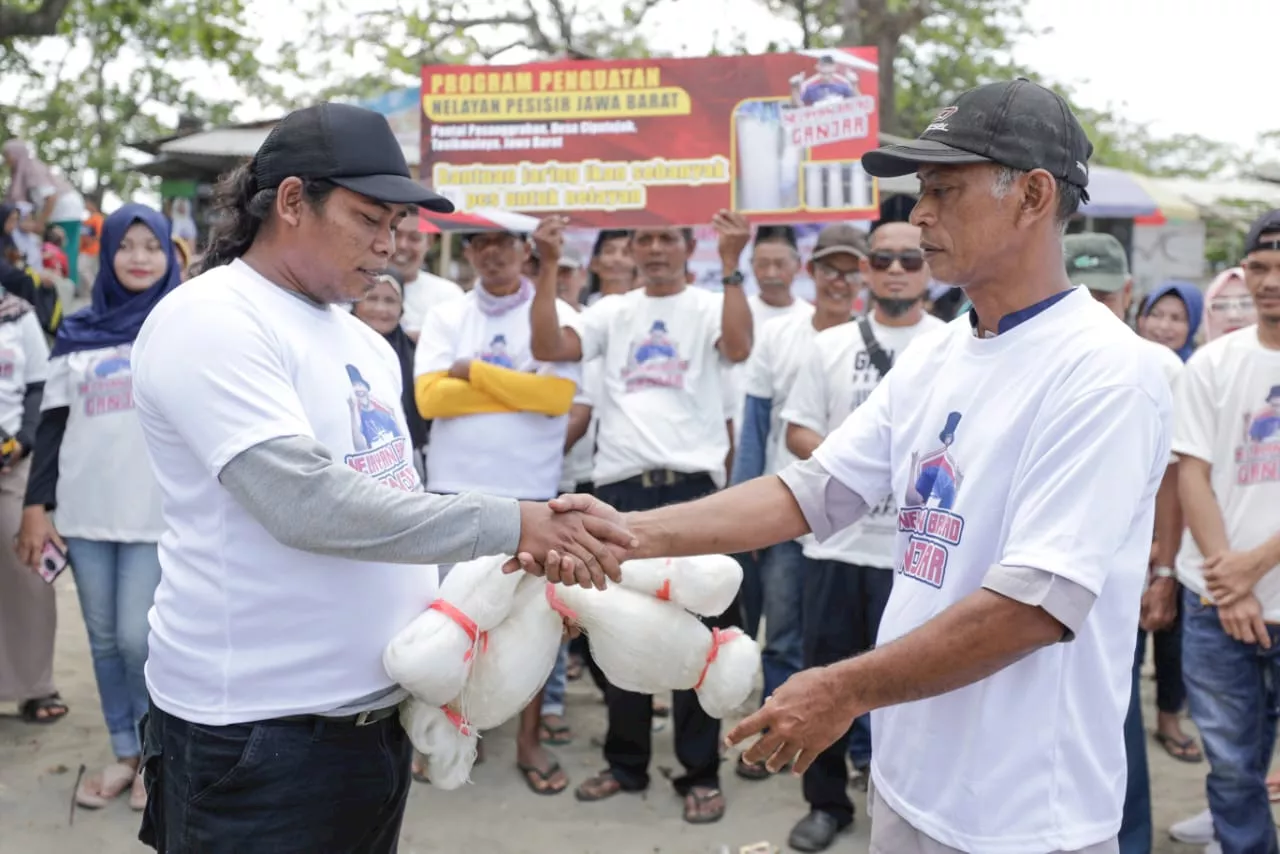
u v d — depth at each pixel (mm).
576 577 2055
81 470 3986
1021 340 1923
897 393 2164
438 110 4711
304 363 2031
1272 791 4180
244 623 1996
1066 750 1873
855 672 1814
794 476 2287
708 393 4414
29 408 4660
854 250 4324
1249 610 3268
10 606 4742
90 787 4148
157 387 1951
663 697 5242
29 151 10125
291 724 2018
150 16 12312
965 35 15688
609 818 4121
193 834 2047
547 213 4598
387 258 2109
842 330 4074
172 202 13203
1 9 9945
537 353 4375
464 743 2199
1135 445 1795
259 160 2070
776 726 1836
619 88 4578
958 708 1924
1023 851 1860
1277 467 3346
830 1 14555
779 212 4480
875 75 4406
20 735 4754
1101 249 3877
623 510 4363
